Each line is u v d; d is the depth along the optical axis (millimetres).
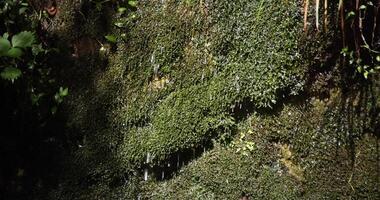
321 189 643
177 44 665
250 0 632
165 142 673
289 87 637
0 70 690
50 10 702
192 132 667
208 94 662
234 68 651
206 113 666
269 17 625
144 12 669
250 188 662
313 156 645
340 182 636
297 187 650
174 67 671
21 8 690
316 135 642
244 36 640
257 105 653
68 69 704
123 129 694
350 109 627
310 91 637
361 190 628
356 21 604
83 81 702
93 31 688
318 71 630
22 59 696
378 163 623
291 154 655
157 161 684
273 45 629
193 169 683
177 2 657
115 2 677
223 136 669
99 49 692
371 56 610
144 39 672
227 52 652
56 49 698
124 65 682
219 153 674
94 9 684
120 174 701
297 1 613
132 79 683
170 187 692
